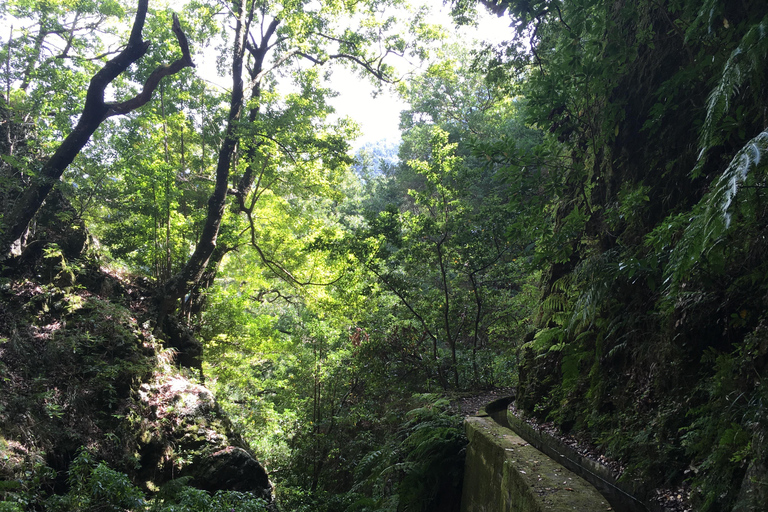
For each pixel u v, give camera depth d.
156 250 11.53
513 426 5.24
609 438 3.36
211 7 13.21
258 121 11.84
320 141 12.38
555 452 4.02
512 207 4.40
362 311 12.95
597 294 3.56
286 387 13.23
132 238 11.96
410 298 10.83
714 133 2.77
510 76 7.26
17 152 9.73
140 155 10.53
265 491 8.52
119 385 7.85
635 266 3.05
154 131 13.03
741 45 2.42
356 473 6.61
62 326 7.98
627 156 4.40
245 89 12.33
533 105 4.65
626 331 3.68
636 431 3.13
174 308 11.22
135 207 11.31
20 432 5.89
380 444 9.14
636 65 4.39
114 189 10.93
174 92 13.97
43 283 8.45
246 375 15.01
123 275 11.80
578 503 2.55
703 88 3.52
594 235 4.71
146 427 7.78
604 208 4.63
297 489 9.48
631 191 3.99
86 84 11.47
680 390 2.91
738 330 2.64
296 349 13.23
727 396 2.34
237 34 12.15
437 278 11.20
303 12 13.26
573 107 5.00
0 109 9.63
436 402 6.23
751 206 2.10
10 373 6.57
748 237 2.64
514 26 5.96
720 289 2.78
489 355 9.82
